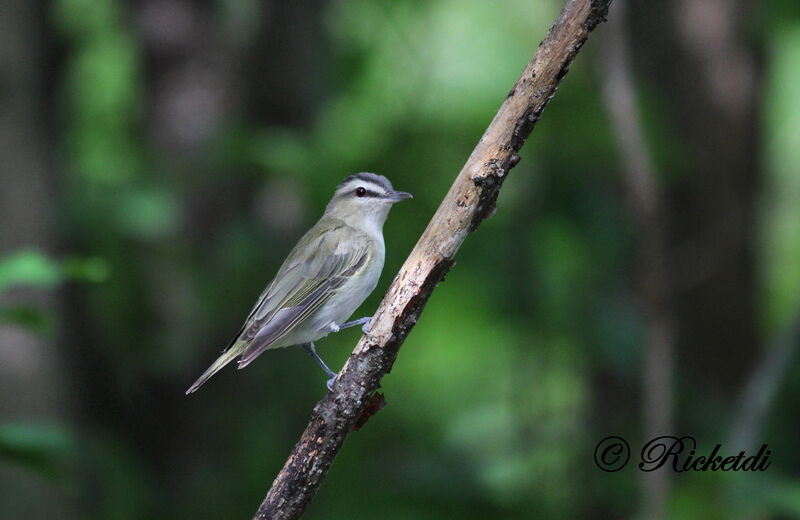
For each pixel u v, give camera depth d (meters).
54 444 6.23
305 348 9.34
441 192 12.69
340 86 15.43
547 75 5.57
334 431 6.00
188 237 13.72
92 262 6.52
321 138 13.34
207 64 14.81
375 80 15.45
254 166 13.07
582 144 11.47
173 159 14.34
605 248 12.59
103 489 12.57
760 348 13.48
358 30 15.58
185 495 13.77
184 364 14.04
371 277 9.48
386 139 13.29
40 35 12.05
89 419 13.88
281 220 14.00
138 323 13.93
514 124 5.64
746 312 13.21
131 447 14.20
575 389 13.70
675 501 9.62
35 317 6.49
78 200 12.30
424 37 15.04
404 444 14.32
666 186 13.07
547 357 13.14
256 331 8.70
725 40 13.13
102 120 15.48
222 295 13.29
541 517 11.52
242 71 14.77
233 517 13.14
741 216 13.18
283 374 14.38
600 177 12.30
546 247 12.87
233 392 14.27
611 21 10.44
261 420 14.06
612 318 12.50
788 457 10.73
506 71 14.85
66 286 12.61
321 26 15.12
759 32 13.48
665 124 12.70
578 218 12.52
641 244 10.91
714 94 13.14
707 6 13.14
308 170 12.80
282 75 14.59
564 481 12.05
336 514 12.10
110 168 14.48
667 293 10.80
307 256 9.21
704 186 13.11
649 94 12.68
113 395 14.17
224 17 14.93
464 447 13.02
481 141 5.71
